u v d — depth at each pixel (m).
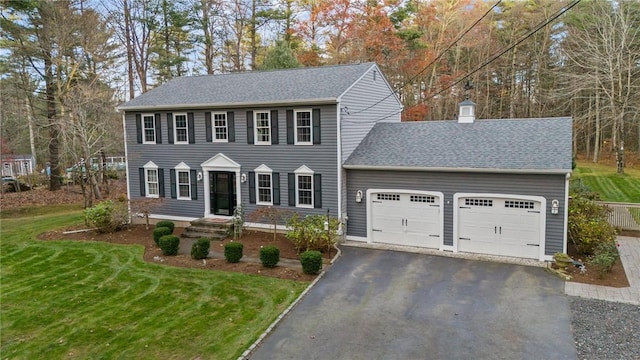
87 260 15.08
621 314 10.00
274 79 19.80
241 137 18.22
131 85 31.83
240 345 8.95
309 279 12.70
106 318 10.41
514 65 38.03
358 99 17.77
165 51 33.53
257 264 14.02
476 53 37.78
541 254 13.95
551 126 15.65
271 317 10.23
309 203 17.30
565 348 8.57
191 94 19.94
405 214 16.09
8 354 8.88
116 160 39.34
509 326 9.55
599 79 26.78
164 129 19.81
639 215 17.45
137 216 20.47
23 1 24.55
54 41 26.88
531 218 14.03
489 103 39.22
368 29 31.91
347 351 8.68
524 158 14.08
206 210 19.31
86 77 27.58
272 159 17.69
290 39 35.50
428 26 35.31
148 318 10.36
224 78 21.66
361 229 16.89
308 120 16.84
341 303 10.99
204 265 14.11
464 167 14.52
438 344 8.87
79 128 22.86
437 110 37.25
